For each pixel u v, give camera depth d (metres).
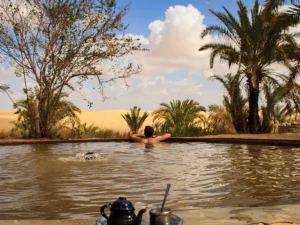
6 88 17.45
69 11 16.98
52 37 17.08
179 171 8.34
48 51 17.23
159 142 15.98
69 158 10.73
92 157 10.55
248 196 5.86
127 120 19.45
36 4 17.02
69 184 6.93
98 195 6.02
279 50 18.83
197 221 4.14
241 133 20.56
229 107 21.11
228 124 21.30
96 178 7.52
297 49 19.34
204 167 8.93
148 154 11.70
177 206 5.23
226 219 4.20
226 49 20.41
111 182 7.09
